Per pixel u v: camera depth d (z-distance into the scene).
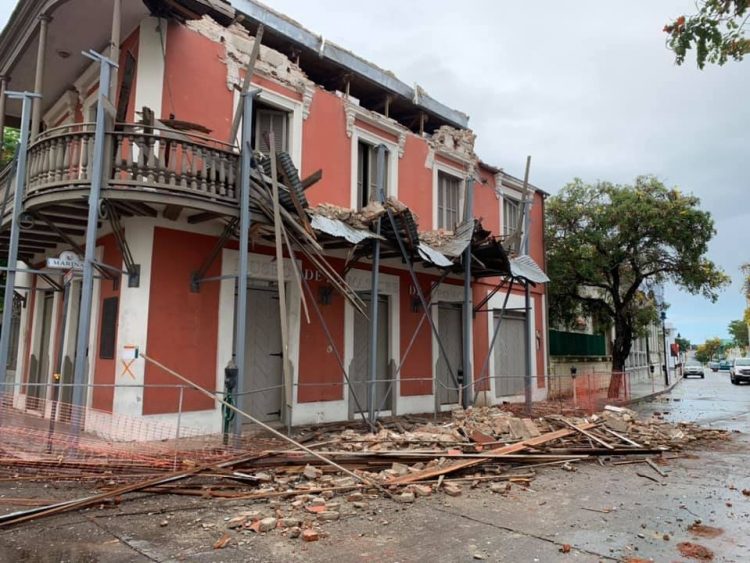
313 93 12.00
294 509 5.63
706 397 24.05
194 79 9.97
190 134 8.43
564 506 6.12
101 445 7.21
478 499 6.32
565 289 22.06
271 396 11.08
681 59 6.14
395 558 4.49
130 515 5.40
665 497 6.57
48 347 12.72
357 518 5.49
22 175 8.56
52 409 7.27
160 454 6.98
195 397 9.45
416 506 5.96
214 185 8.49
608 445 9.28
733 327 100.75
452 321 15.61
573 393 15.90
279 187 9.10
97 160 7.74
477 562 4.43
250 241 10.21
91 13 9.36
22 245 11.80
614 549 4.77
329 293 11.96
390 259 13.23
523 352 18.36
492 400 16.41
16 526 5.07
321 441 8.95
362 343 12.82
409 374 13.80
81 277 9.38
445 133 15.78
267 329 11.09
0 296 16.66
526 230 17.41
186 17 9.75
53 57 10.75
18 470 6.64
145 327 8.95
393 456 7.45
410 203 14.39
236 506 5.74
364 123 13.29
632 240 20.62
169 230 9.41
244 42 10.84
